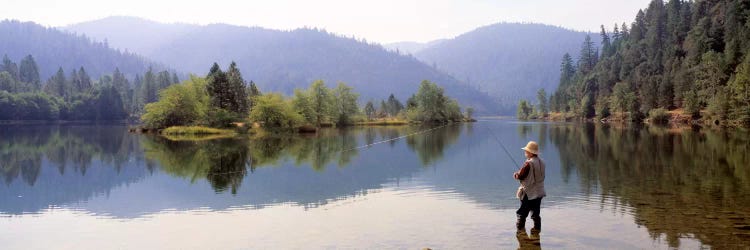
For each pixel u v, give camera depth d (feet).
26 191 59.06
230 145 144.56
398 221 37.24
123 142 164.04
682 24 485.97
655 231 32.65
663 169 70.38
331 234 33.58
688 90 366.84
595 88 578.25
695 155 93.71
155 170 80.89
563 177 62.08
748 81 246.06
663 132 202.28
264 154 110.22
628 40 633.61
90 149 132.98
